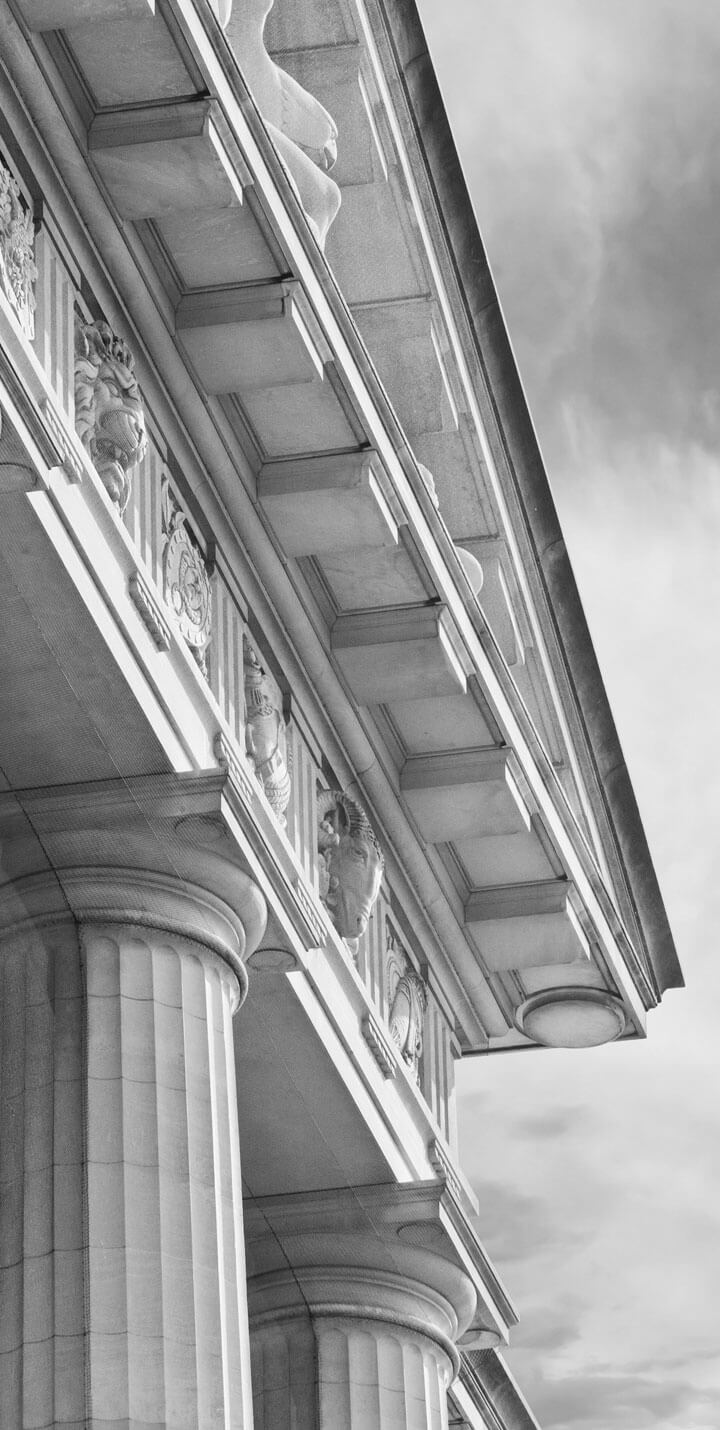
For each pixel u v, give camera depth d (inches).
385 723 941.2
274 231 737.6
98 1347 649.0
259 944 788.6
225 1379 677.3
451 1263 948.0
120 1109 678.5
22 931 671.8
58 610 670.5
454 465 1029.8
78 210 713.0
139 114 695.1
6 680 685.9
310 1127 901.2
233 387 781.9
